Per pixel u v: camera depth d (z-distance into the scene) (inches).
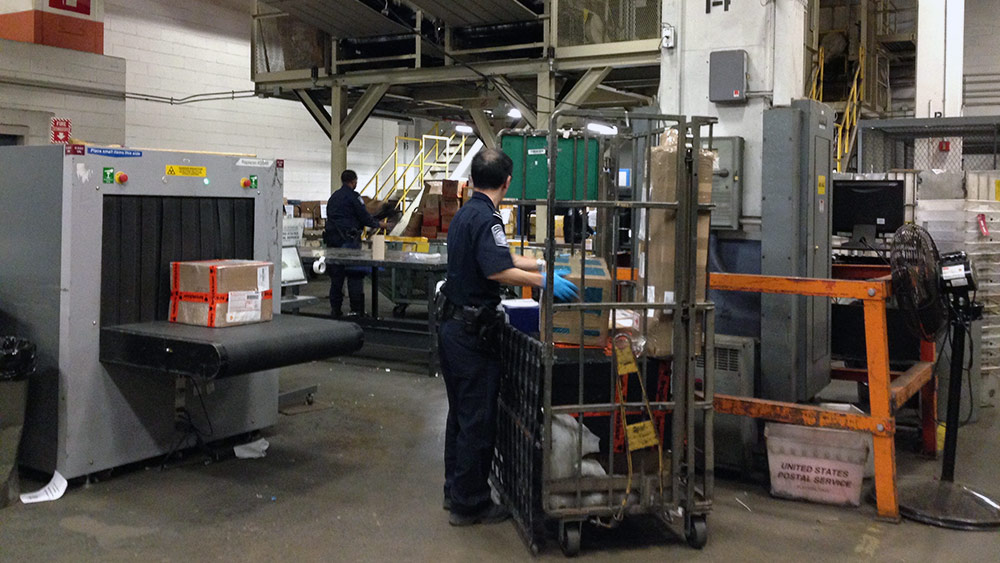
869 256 227.8
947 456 151.7
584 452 124.4
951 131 339.0
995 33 530.0
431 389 235.6
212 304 144.7
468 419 130.7
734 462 160.1
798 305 164.6
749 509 144.9
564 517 120.4
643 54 362.6
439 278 255.6
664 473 125.3
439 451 176.4
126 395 152.6
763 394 165.0
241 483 154.3
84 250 142.9
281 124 607.8
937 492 146.6
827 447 146.1
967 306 147.5
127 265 149.1
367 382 244.1
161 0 507.5
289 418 201.6
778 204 163.9
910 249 143.7
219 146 558.6
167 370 136.5
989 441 191.9
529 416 125.1
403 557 122.4
